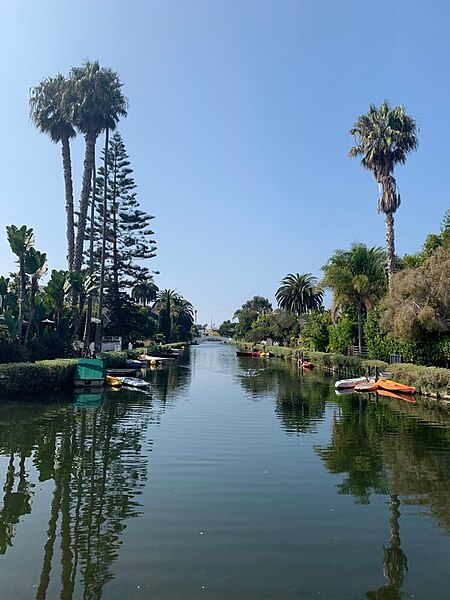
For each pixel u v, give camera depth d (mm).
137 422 15727
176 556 6227
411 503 8320
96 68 36188
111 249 49500
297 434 14102
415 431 14711
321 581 5605
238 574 5758
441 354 24672
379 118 32594
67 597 5227
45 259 25875
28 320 25562
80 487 9031
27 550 6391
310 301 79062
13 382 21391
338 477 9812
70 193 35844
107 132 39281
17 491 8781
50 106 36375
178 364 49938
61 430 14320
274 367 46656
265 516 7648
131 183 49531
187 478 9594
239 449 12094
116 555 6250
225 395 23750
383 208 32031
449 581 5648
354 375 33500
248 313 127250
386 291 36469
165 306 102625
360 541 6754
